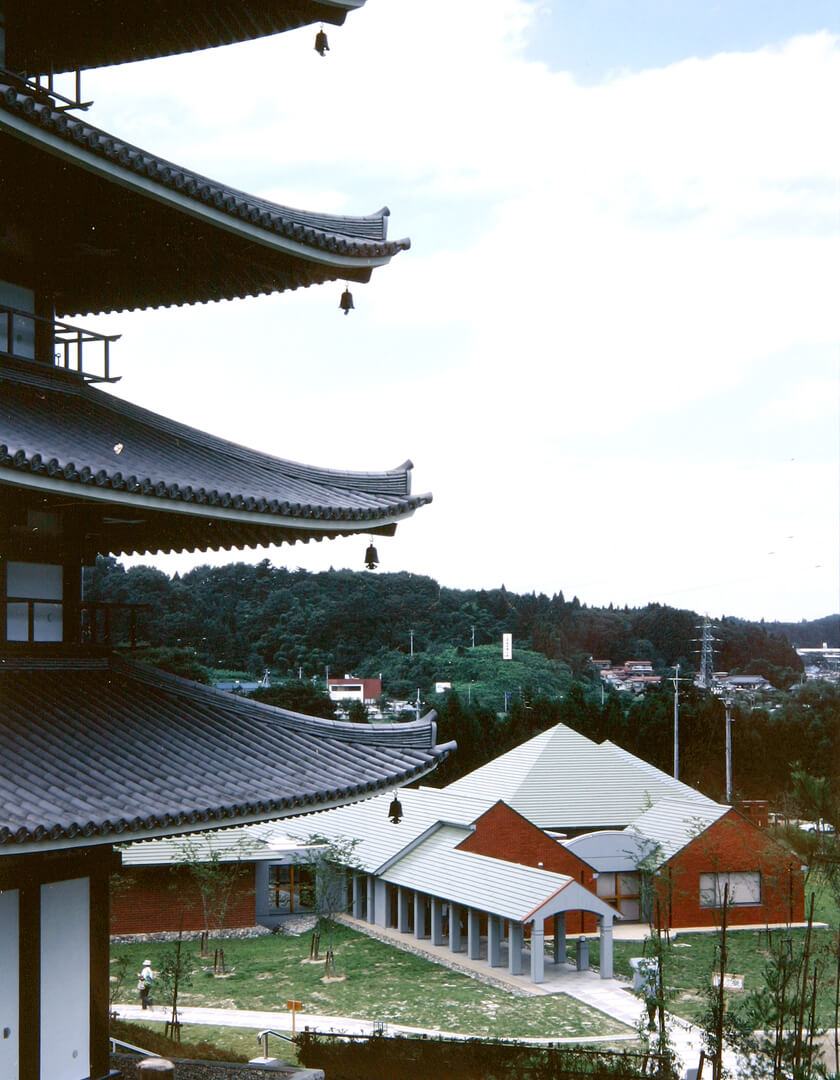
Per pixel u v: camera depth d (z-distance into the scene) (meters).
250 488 16.52
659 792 61.88
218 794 14.87
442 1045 24.52
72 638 16.64
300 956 45.38
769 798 86.12
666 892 47.78
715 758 88.25
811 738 87.31
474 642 157.62
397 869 50.34
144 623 113.44
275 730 17.17
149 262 17.91
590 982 41.03
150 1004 37.47
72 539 16.72
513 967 41.94
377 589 156.62
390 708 126.56
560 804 59.50
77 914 15.46
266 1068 19.03
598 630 194.00
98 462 15.19
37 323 17.03
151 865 48.28
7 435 14.91
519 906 41.94
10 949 14.53
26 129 13.62
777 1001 20.03
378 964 44.12
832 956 23.62
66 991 15.19
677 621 198.50
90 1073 15.44
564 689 147.25
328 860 46.34
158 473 15.61
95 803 13.73
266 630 143.50
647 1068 25.05
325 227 18.06
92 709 16.08
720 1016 21.67
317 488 17.92
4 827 12.35
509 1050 24.55
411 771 17.12
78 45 18.31
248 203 16.58
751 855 49.75
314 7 17.44
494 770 64.69
